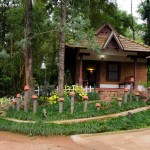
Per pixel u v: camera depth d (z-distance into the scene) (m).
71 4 26.97
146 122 18.20
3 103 23.36
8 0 29.73
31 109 20.56
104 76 27.34
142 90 24.86
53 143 14.55
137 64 28.00
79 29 21.59
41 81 29.84
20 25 24.33
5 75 28.69
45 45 26.17
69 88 23.00
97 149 13.29
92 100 22.31
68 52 27.97
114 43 25.53
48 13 27.02
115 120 17.81
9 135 16.59
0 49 28.16
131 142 14.41
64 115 18.50
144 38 36.69
